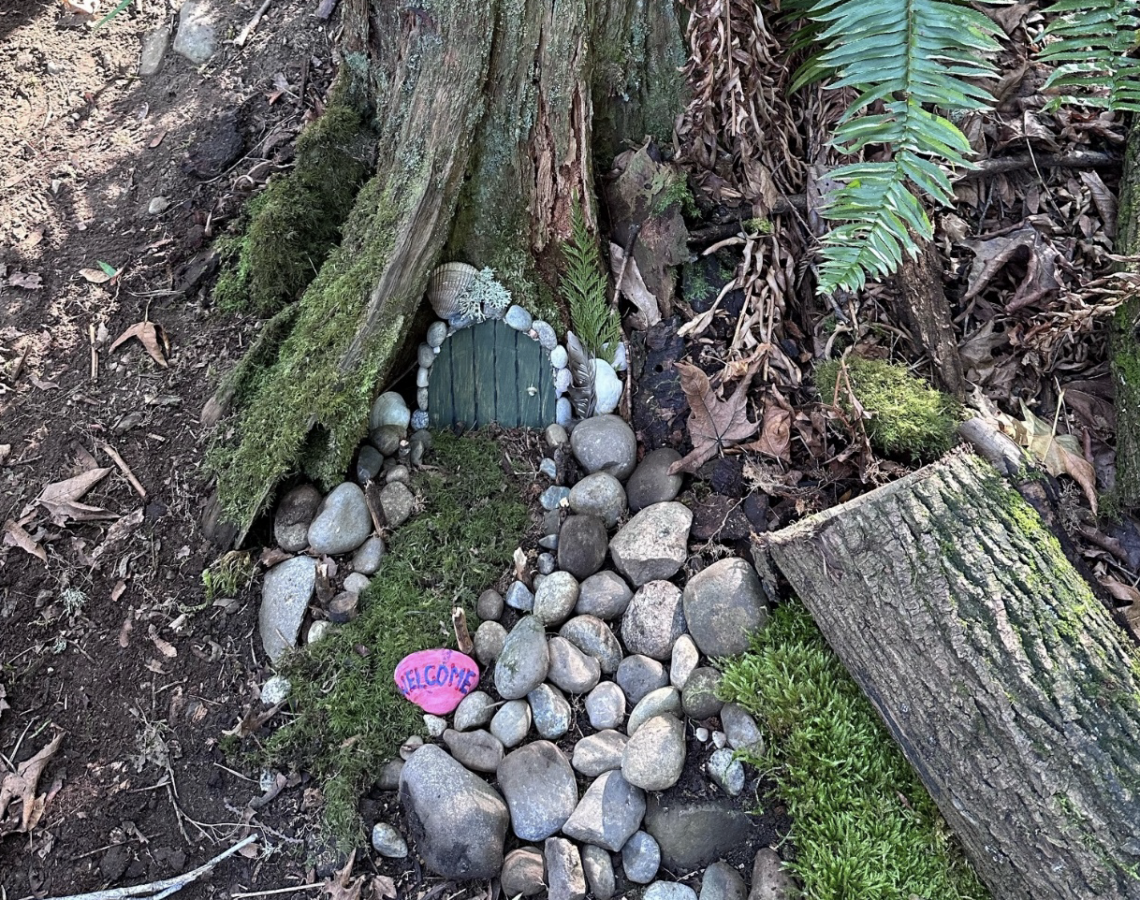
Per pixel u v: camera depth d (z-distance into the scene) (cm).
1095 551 192
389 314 215
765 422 211
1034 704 155
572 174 217
